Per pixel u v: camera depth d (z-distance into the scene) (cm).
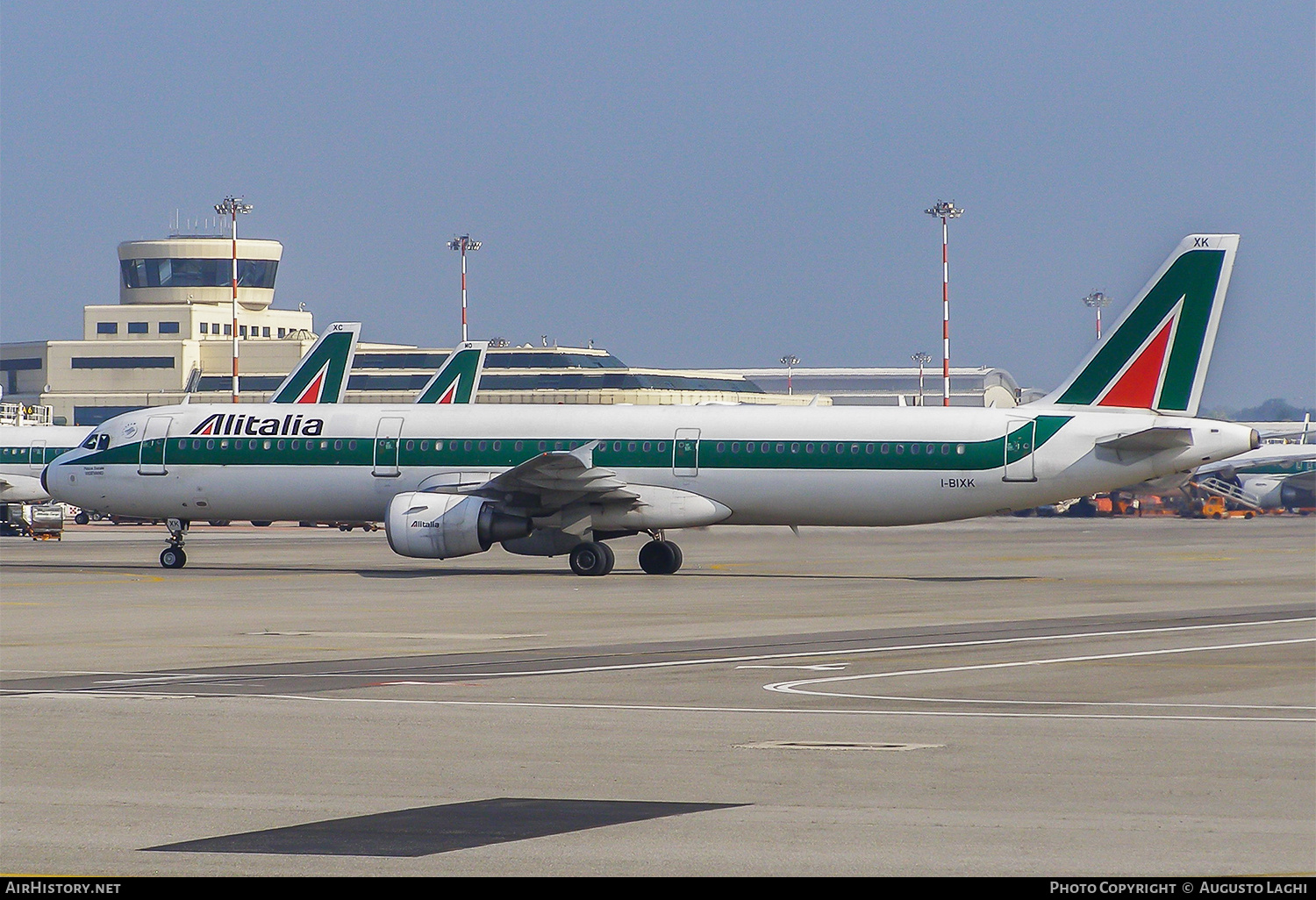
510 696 7200
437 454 16650
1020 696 7169
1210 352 15775
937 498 15775
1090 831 4388
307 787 5081
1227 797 4844
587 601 12888
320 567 18012
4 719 6462
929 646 9394
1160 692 7294
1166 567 18500
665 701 7038
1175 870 3916
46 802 4847
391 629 10488
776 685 7575
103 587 14562
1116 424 15662
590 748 5797
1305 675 7956
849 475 15862
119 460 17362
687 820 4559
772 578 16000
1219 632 10250
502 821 4553
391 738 6034
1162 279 15838
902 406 16262
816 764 5459
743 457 16025
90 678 7850
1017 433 15688
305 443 16925
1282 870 3912
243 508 17162
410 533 15838
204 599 13050
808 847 4206
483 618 11344
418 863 4059
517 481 15588
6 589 14325
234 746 5828
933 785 5066
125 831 4447
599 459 16300
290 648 9275
